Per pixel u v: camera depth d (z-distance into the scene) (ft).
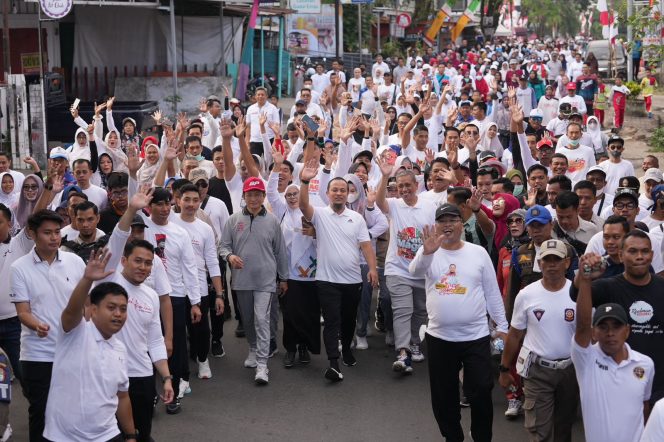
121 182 30.48
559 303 22.86
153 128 76.43
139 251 23.41
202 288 30.60
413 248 30.89
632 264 20.86
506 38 308.60
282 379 31.19
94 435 19.53
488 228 30.99
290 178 35.42
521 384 27.43
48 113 75.41
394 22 187.83
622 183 34.22
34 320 23.17
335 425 27.17
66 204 32.32
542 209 25.68
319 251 30.73
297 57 139.54
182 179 31.78
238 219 30.99
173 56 82.58
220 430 26.81
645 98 88.63
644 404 19.79
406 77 88.58
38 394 23.62
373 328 37.01
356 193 33.27
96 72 90.79
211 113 55.57
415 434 26.50
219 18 95.04
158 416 27.94
